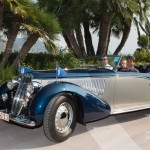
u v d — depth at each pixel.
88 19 19.44
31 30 9.23
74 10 15.02
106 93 5.71
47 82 5.16
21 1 9.27
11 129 5.46
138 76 6.21
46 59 12.84
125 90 6.02
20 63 11.81
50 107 4.51
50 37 9.80
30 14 9.39
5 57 10.51
